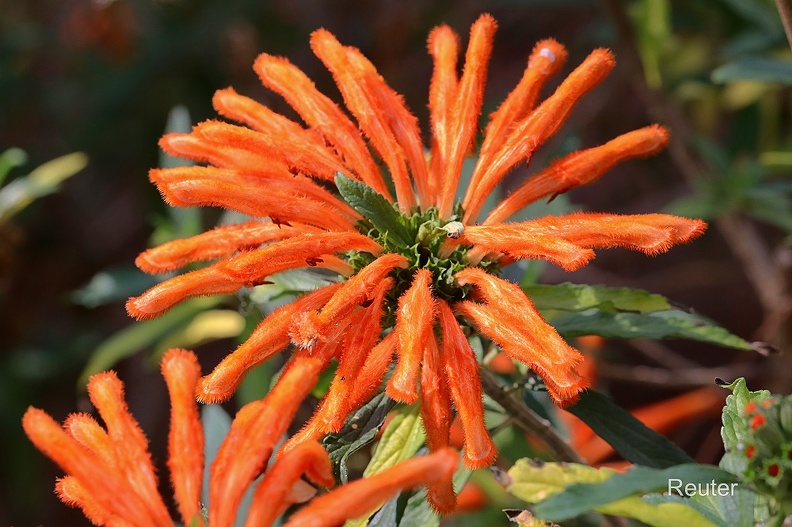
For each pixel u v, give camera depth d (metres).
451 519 0.54
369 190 0.40
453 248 0.40
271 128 0.41
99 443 0.38
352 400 0.38
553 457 0.43
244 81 0.64
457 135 0.41
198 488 0.37
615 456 0.55
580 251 0.38
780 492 0.37
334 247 0.39
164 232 0.52
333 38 0.42
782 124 0.65
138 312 0.39
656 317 0.42
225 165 0.40
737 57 0.57
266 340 0.39
